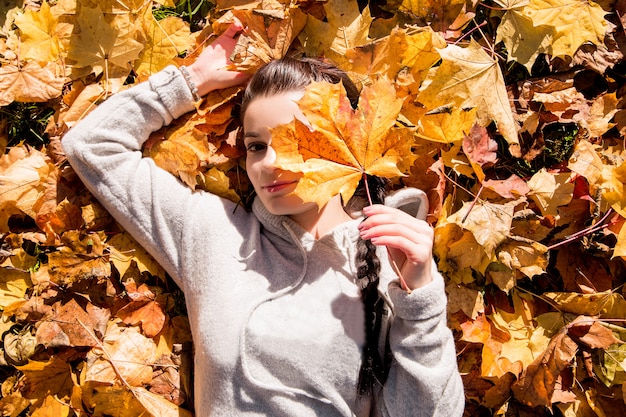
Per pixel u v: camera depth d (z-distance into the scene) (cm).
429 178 136
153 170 127
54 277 128
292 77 118
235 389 117
